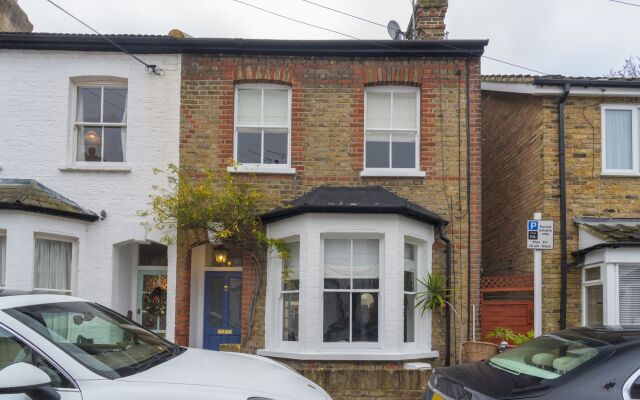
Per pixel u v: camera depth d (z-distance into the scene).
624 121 10.16
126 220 9.64
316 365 8.77
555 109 10.02
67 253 9.45
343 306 9.09
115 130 10.10
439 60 9.98
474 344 8.23
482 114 13.32
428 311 9.42
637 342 4.09
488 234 12.91
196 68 9.96
